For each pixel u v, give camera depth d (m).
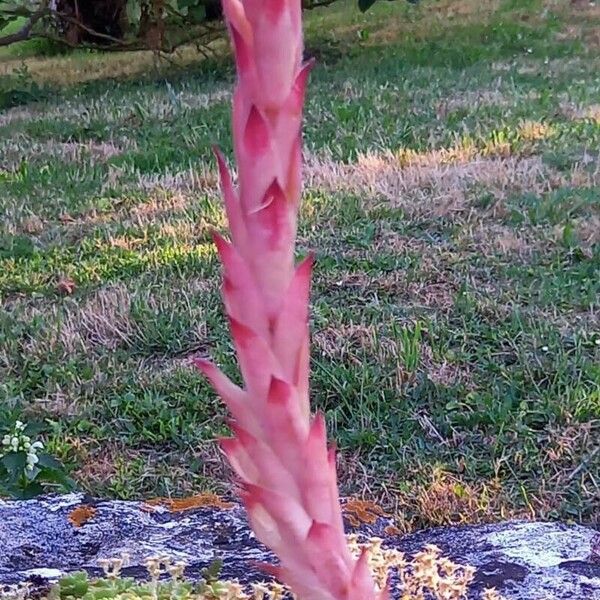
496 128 8.81
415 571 2.44
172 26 14.20
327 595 1.06
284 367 1.03
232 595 2.32
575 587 2.56
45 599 2.37
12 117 11.31
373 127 9.25
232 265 1.02
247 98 1.00
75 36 16.08
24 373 5.30
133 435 4.73
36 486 3.87
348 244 6.55
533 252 6.27
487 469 4.29
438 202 7.16
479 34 13.89
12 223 7.43
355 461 4.41
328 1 14.45
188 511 3.12
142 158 9.05
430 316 5.52
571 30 13.79
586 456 4.29
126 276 6.40
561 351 5.03
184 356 5.41
